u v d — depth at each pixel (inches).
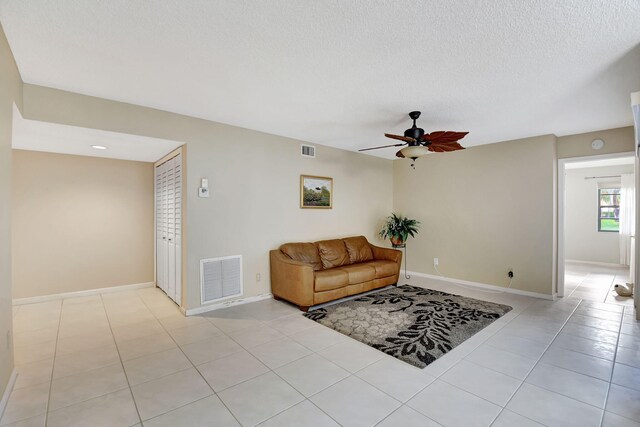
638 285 134.6
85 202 172.9
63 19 69.0
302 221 184.9
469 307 151.3
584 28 71.7
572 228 292.5
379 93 112.0
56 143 139.9
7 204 77.7
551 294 165.6
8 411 73.4
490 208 189.3
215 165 147.7
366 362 97.6
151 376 89.4
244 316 139.6
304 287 144.3
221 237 150.6
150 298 168.4
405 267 235.0
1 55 71.9
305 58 87.0
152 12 66.7
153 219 195.9
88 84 104.3
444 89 108.0
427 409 74.4
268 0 62.5
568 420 70.4
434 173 217.8
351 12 66.7
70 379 87.7
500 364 96.2
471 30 73.1
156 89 108.9
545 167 168.4
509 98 116.1
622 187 262.2
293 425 69.1
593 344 110.1
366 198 223.9
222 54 84.9
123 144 141.4
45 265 161.9
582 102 119.6
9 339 80.6
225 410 74.2
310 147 188.5
